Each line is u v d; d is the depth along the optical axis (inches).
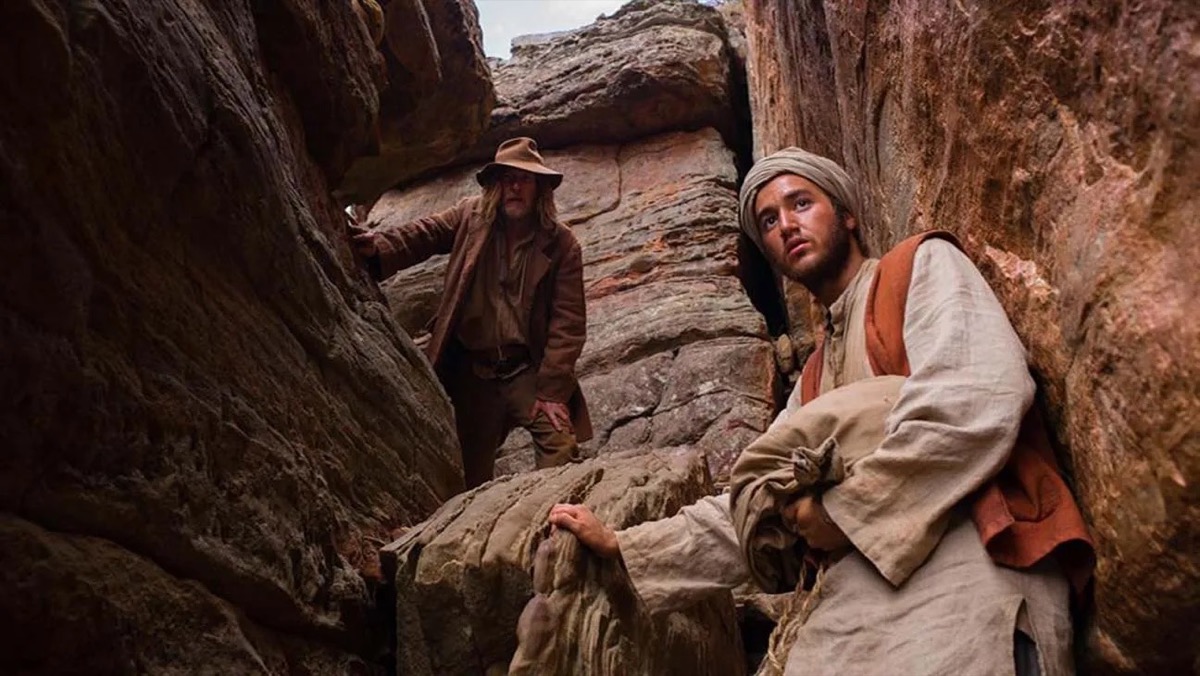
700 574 110.0
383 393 161.6
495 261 235.3
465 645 122.9
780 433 96.3
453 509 138.9
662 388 331.9
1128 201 74.5
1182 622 76.4
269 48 159.3
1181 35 67.2
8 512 85.0
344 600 129.2
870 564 87.9
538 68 464.1
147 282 101.4
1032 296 95.8
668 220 398.3
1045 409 95.8
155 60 99.1
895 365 98.1
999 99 99.7
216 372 113.6
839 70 172.6
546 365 232.4
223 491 110.7
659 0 482.9
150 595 97.0
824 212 116.5
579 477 143.0
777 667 90.7
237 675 105.5
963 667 79.0
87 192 90.4
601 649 106.8
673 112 439.8
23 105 81.8
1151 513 72.8
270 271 126.6
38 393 84.2
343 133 183.2
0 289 80.8
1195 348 66.3
